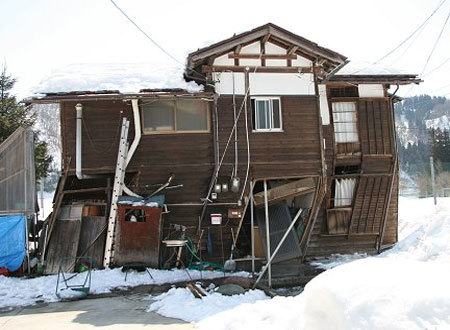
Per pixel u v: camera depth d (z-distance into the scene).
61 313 8.79
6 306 9.63
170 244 12.26
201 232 13.16
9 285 11.12
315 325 4.57
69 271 12.34
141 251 12.33
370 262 5.25
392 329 3.92
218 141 12.87
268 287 11.16
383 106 15.42
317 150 13.34
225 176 12.97
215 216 13.01
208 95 12.36
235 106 13.02
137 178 12.82
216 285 11.17
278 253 12.76
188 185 12.98
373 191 15.34
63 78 12.56
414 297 4.13
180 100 12.89
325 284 4.65
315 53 13.14
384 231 15.80
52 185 39.06
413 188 35.09
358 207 15.30
